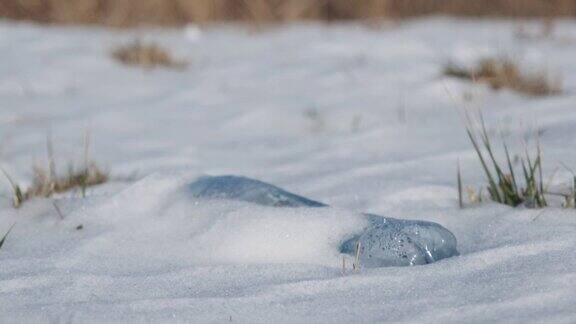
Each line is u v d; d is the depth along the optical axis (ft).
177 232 35.17
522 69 72.95
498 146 49.37
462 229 35.53
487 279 29.27
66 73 78.18
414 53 86.22
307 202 36.68
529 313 26.58
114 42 92.02
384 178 44.11
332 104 65.82
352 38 94.27
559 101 60.34
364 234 32.53
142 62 81.66
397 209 37.96
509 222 35.01
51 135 58.54
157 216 36.76
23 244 35.47
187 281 30.50
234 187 37.60
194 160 51.16
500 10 113.60
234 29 102.68
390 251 31.76
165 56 82.33
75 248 34.09
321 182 43.98
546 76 68.08
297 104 66.18
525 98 64.90
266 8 107.34
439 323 26.48
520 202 38.17
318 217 33.86
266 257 32.71
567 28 99.35
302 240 33.12
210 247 33.53
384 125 57.67
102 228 36.47
